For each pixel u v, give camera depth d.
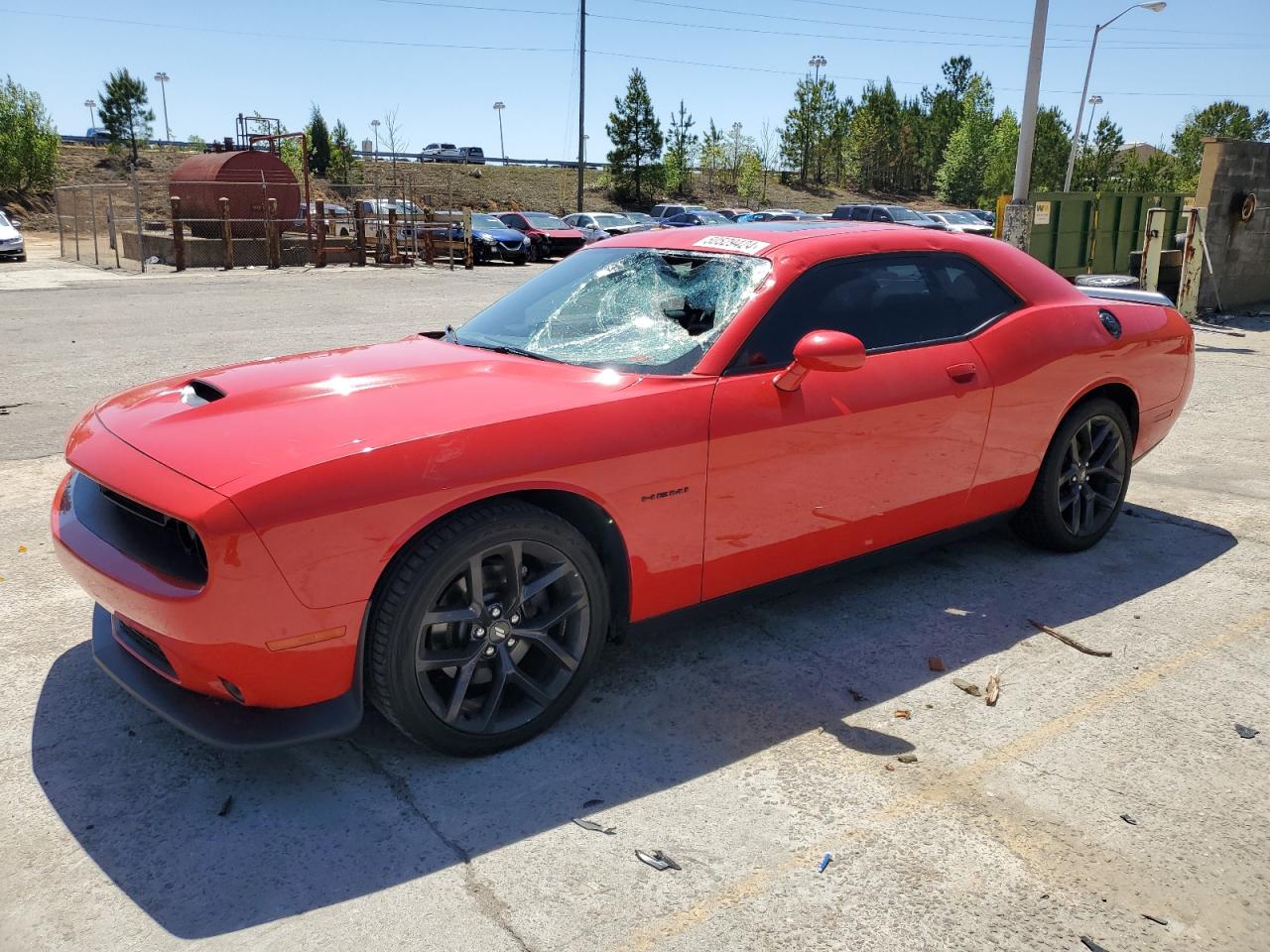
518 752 2.89
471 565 2.66
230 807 2.61
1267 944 2.15
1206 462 6.07
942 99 81.62
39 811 2.58
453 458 2.58
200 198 24.69
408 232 27.89
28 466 5.72
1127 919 2.22
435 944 2.13
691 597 3.19
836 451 3.33
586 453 2.78
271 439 2.57
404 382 3.01
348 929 2.18
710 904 2.26
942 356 3.65
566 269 3.98
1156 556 4.50
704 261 3.53
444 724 2.72
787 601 4.00
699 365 3.10
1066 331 4.08
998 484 3.98
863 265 3.57
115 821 2.55
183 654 2.50
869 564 3.69
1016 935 2.17
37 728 2.99
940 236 3.92
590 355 3.28
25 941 2.13
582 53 45.44
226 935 2.16
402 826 2.54
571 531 2.81
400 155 67.56
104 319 12.89
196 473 2.46
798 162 74.88
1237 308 13.76
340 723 2.58
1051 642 3.63
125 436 2.79
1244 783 2.74
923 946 2.14
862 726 3.04
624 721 3.07
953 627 3.76
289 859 2.41
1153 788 2.72
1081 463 4.37
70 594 3.98
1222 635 3.68
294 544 2.38
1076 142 40.09
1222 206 12.94
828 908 2.25
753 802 2.65
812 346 2.96
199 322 12.60
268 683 2.48
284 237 25.75
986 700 3.19
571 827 2.54
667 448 2.92
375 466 2.48
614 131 64.19
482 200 59.28
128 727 3.00
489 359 3.32
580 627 2.93
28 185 45.66
